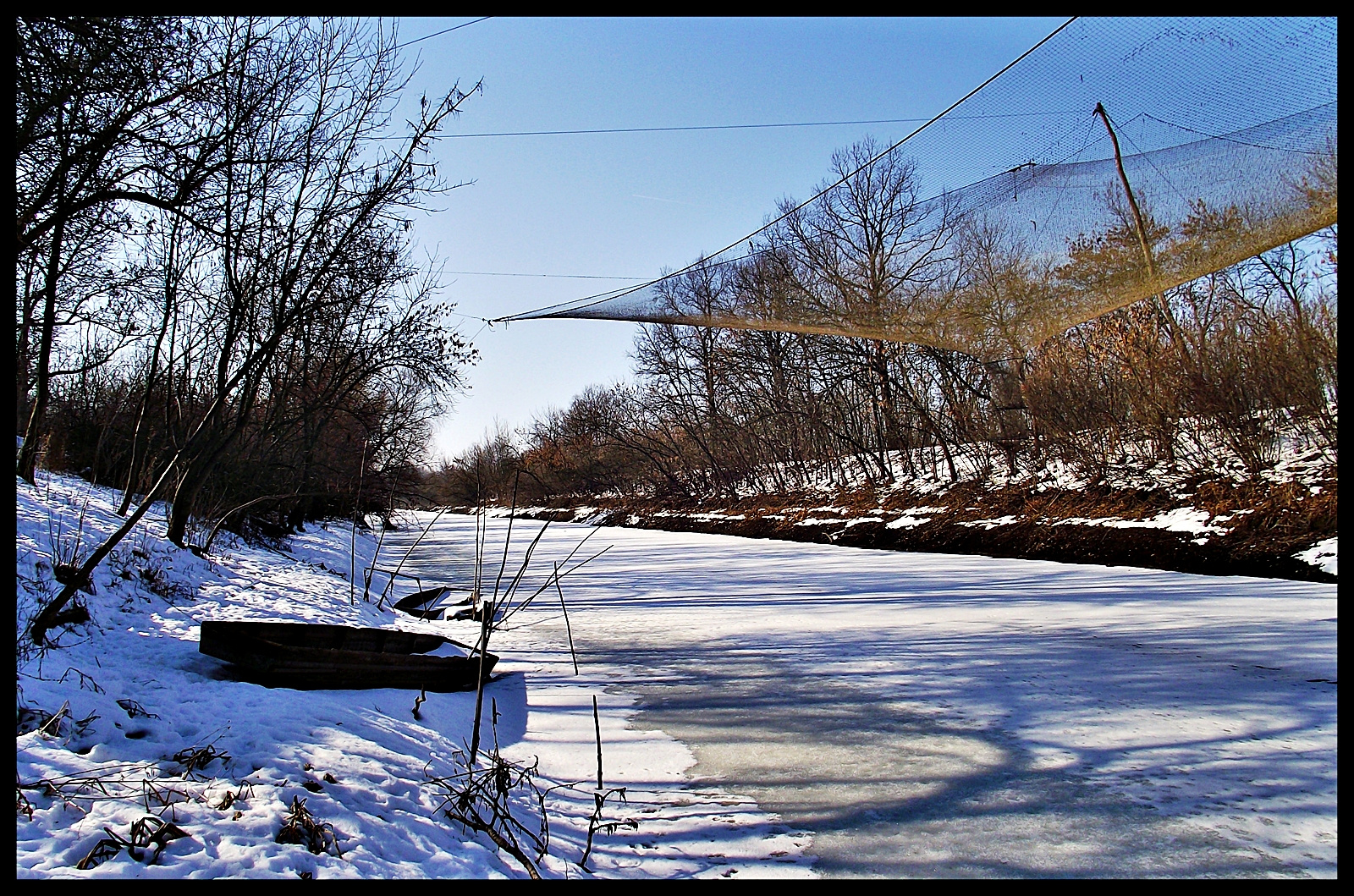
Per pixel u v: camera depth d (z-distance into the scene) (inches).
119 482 507.8
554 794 149.6
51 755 121.7
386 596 452.4
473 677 225.9
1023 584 410.9
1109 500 561.3
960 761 160.1
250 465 480.4
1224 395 520.7
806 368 925.2
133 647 201.8
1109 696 195.9
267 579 383.6
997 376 727.7
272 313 379.6
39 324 362.3
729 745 175.3
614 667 256.2
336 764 135.3
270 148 320.8
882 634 289.6
